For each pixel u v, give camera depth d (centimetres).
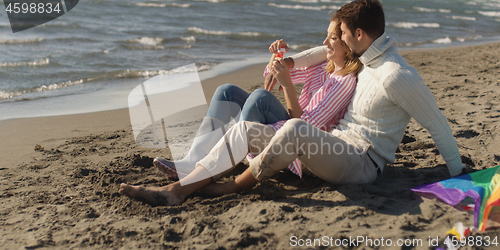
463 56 974
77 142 392
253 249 183
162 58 989
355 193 228
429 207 213
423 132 377
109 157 339
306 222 205
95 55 972
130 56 993
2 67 812
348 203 221
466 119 418
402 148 334
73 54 968
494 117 423
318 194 237
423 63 869
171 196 233
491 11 2789
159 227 205
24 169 309
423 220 202
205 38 1295
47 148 373
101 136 411
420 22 2017
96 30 1338
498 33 1744
